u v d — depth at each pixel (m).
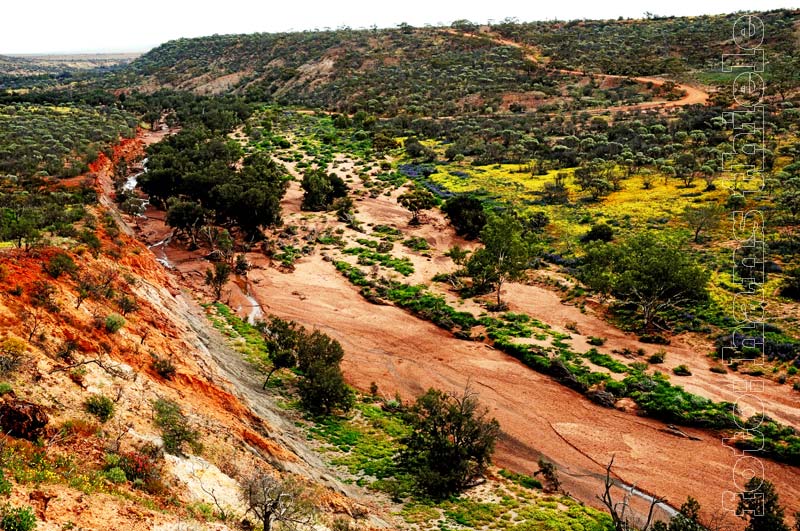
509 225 67.62
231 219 88.06
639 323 58.84
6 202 63.72
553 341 55.56
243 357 50.94
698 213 74.62
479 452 36.84
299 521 23.50
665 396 45.38
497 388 48.91
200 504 21.67
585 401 46.94
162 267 67.62
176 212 79.38
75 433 21.94
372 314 64.12
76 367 26.78
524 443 41.56
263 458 29.34
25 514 14.86
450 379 50.50
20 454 18.78
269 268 77.00
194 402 31.80
